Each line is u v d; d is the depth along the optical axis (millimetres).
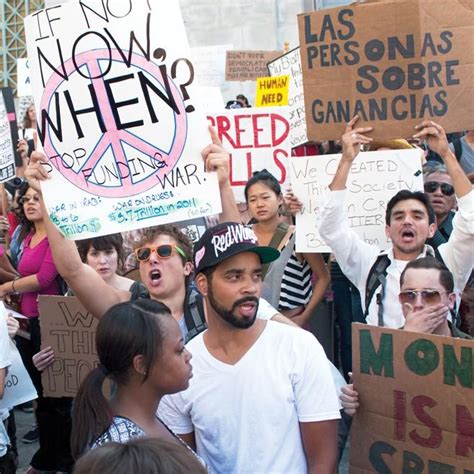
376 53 4184
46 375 4344
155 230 3764
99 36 3232
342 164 4332
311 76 4312
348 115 4273
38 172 3301
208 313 2877
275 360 2809
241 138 6141
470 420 2809
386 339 3000
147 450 1557
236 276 2785
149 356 2559
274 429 2771
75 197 3285
